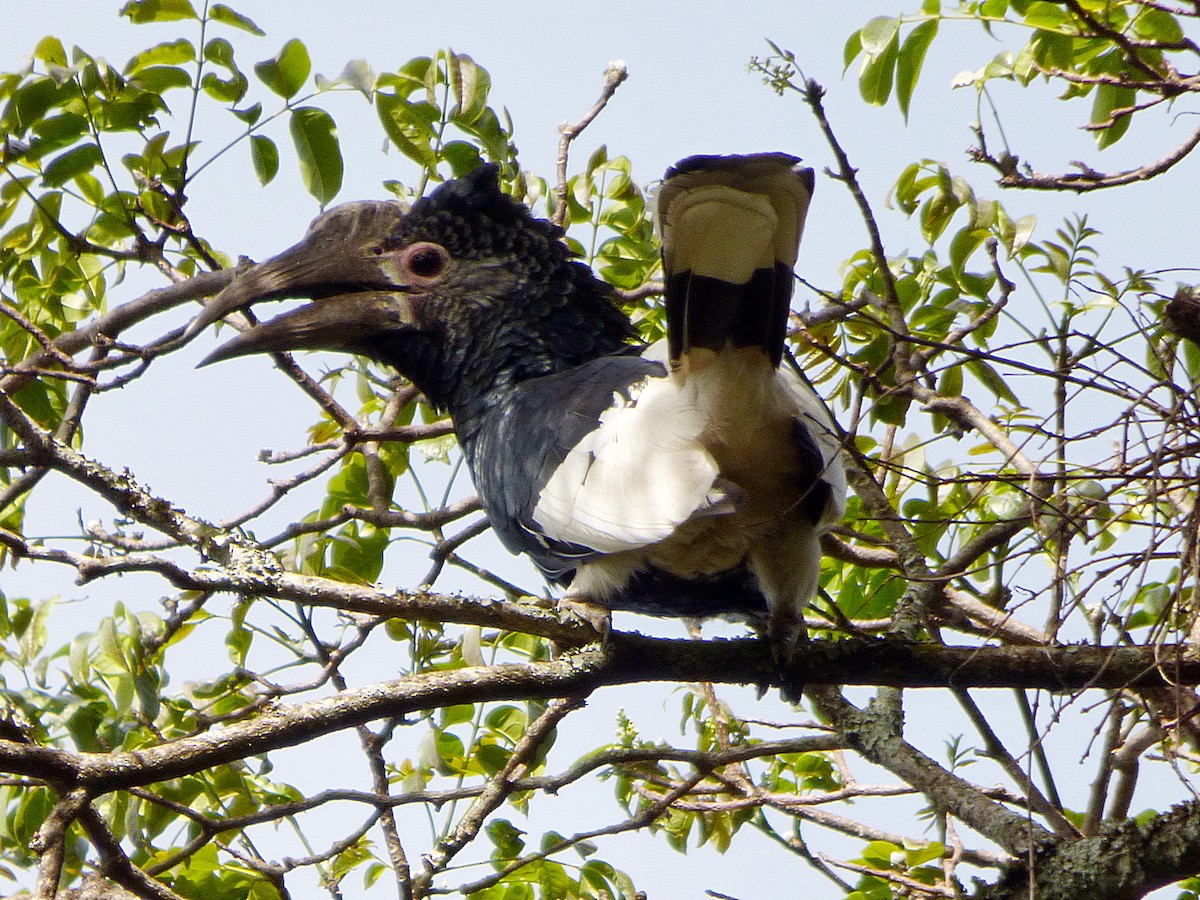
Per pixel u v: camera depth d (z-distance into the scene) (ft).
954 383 33.35
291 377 33.17
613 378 29.14
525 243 33.01
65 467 24.02
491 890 30.86
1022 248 31.78
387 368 37.29
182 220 32.53
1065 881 23.61
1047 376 23.30
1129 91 29.81
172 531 24.27
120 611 29.43
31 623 31.94
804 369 33.58
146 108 31.94
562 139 35.91
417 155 32.73
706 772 28.04
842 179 27.61
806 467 26.43
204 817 26.18
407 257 33.04
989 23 29.81
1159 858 23.04
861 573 34.04
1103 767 26.23
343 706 23.02
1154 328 25.12
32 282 34.14
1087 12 27.20
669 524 25.70
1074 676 24.50
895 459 31.63
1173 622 23.54
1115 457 23.24
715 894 27.78
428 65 32.91
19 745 20.95
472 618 24.94
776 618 27.09
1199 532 21.81
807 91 25.36
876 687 27.14
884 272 28.89
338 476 35.01
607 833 28.43
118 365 30.96
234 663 32.19
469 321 32.48
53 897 19.86
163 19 31.65
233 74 31.96
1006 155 26.84
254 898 29.55
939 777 26.55
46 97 31.30
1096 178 26.81
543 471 28.17
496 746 31.86
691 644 26.76
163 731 30.76
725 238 24.47
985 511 31.81
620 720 33.22
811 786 34.22
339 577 31.91
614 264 36.37
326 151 31.96
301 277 33.01
